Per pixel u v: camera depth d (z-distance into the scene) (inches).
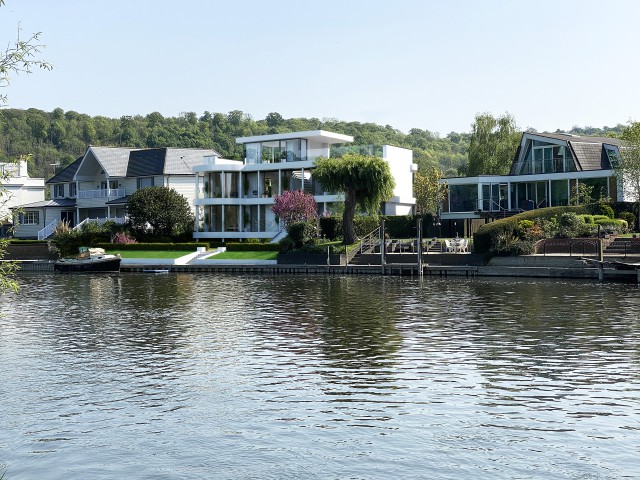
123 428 629.6
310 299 1508.4
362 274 2169.0
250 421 642.2
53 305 1473.9
